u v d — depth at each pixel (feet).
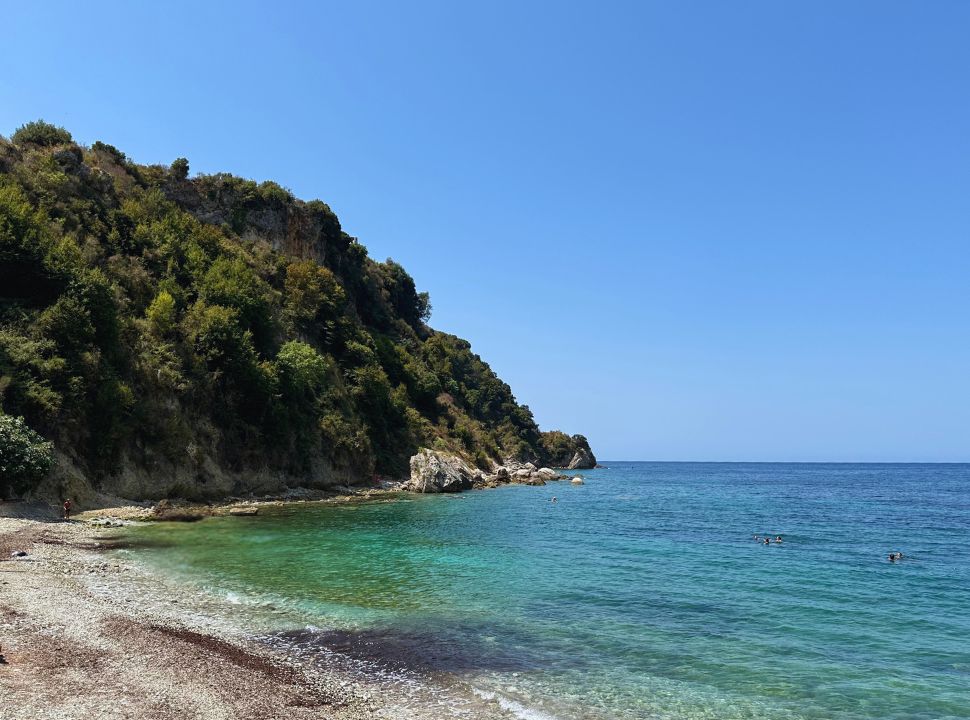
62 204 189.26
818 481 480.23
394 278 468.75
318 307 296.10
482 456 350.43
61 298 144.46
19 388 124.36
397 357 351.87
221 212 313.53
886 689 49.85
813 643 61.57
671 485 393.91
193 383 179.22
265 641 55.21
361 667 50.26
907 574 98.37
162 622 57.77
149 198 249.14
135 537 107.55
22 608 56.03
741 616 71.10
